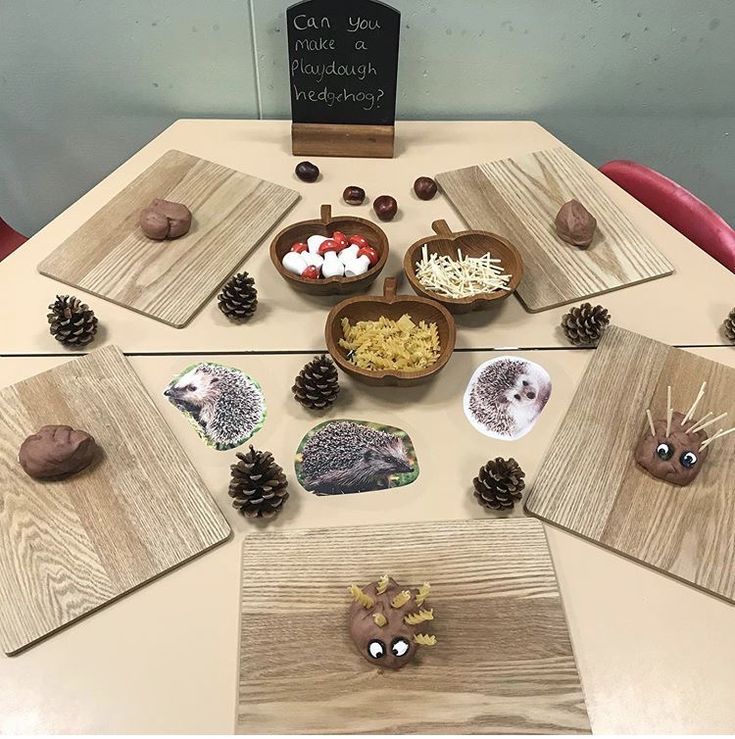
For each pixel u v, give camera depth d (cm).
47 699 63
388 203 103
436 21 111
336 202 107
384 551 71
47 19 110
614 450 79
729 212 147
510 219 104
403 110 124
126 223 101
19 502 73
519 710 63
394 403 84
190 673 65
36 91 119
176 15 109
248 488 73
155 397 83
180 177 108
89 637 66
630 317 93
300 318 92
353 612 66
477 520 74
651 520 74
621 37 115
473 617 67
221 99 121
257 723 62
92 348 88
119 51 114
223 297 90
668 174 138
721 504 75
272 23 110
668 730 63
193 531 72
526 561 71
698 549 72
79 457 74
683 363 87
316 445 80
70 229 101
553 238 102
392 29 102
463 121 124
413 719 62
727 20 113
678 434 76
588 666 66
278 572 70
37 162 131
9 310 91
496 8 110
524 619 68
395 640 63
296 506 75
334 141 113
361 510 75
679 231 109
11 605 67
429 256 95
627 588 71
